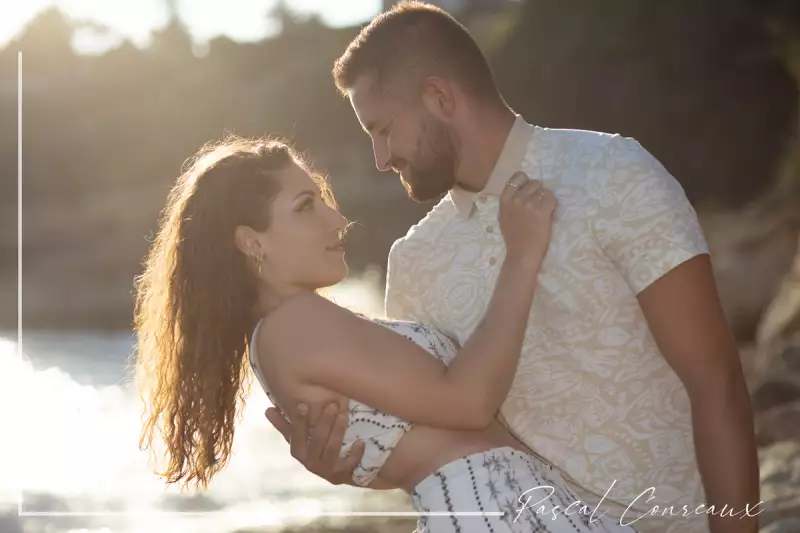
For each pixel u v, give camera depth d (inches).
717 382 125.3
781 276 738.8
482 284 141.0
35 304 1206.9
